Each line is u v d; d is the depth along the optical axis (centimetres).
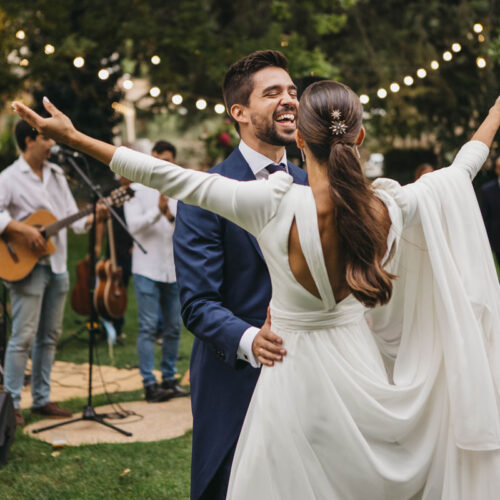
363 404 203
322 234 202
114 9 991
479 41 1139
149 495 361
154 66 1000
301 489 199
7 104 1176
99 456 420
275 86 255
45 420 499
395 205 206
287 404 204
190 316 238
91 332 498
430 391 213
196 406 251
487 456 204
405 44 1121
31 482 378
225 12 1080
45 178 509
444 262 211
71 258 1335
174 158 604
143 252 526
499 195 834
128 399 558
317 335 207
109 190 555
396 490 204
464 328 206
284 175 206
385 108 1163
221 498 244
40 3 968
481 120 1223
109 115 1648
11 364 487
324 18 1045
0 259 477
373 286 196
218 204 205
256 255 246
